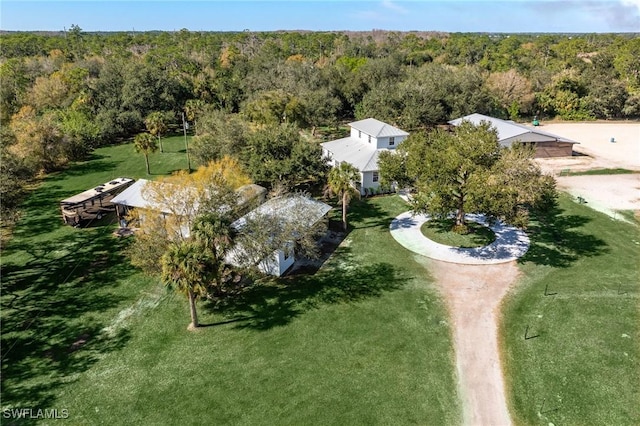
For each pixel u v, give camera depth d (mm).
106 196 41812
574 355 22047
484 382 20531
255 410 19016
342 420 18453
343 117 89562
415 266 30828
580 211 40281
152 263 25203
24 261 32406
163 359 22219
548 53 152500
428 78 78750
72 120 66438
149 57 115250
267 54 121250
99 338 23891
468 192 29062
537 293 27359
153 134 66312
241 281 29297
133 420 18641
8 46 128250
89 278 29953
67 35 167250
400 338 23484
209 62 114375
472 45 155000
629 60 101812
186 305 26812
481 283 28609
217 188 27219
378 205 42562
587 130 78250
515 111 86562
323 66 106062
